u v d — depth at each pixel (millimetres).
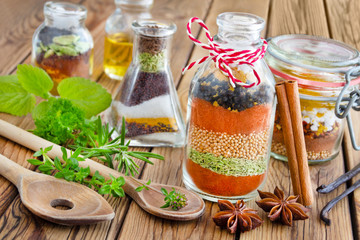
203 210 476
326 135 548
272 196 488
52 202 467
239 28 467
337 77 526
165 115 561
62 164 525
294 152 498
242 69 480
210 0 924
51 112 552
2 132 546
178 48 757
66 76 633
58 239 445
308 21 846
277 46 543
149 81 556
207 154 490
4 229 448
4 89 585
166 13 850
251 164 490
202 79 490
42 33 632
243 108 476
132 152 520
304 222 486
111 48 674
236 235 469
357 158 579
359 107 543
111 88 666
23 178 475
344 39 801
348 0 942
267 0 933
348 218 493
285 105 494
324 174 550
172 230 465
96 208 459
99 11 862
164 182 519
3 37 745
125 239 453
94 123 574
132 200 491
